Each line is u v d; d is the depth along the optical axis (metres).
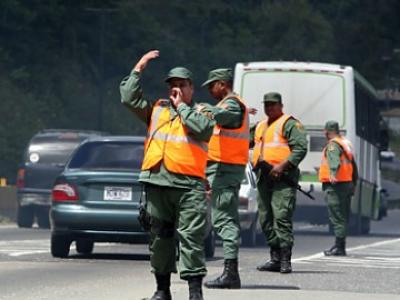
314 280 26.09
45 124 108.38
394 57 166.62
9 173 99.31
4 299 21.75
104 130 114.31
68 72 117.62
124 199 31.97
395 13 167.25
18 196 57.47
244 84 58.41
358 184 60.09
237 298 21.70
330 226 59.22
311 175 58.09
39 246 38.78
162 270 20.06
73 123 112.81
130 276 27.12
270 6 141.88
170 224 19.95
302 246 45.19
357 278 27.17
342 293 23.03
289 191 27.52
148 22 128.25
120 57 124.56
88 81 121.00
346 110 58.25
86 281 25.70
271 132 27.73
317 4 163.25
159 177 19.67
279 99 27.80
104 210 31.94
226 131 24.31
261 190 27.86
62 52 119.38
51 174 57.09
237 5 141.88
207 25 136.50
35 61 116.12
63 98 114.69
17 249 36.75
